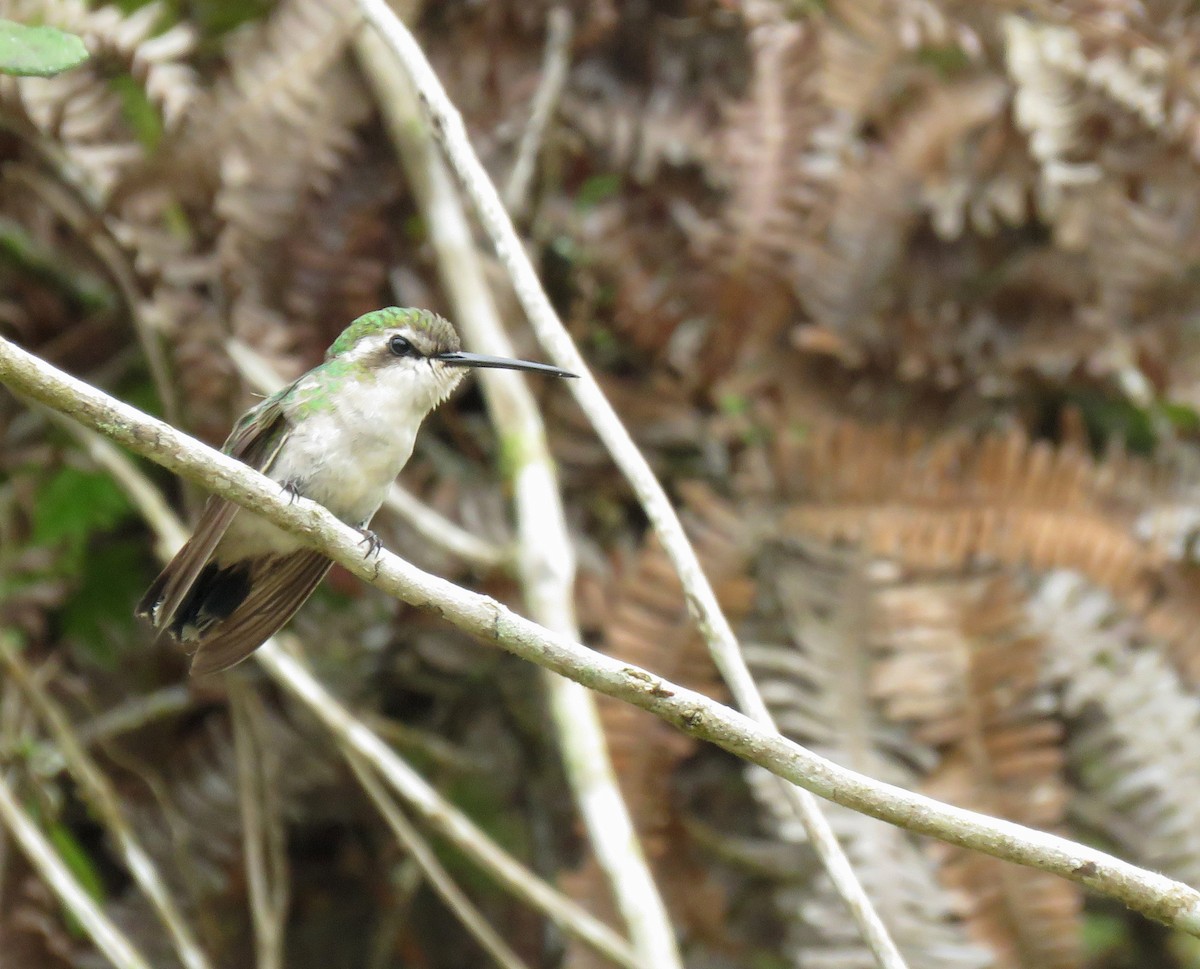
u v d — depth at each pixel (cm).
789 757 496
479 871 996
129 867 903
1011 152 966
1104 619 872
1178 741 838
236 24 1015
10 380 505
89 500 976
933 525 884
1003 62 969
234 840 927
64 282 1008
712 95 1017
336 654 971
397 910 984
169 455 520
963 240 996
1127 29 943
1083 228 945
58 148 926
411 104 953
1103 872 480
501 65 1011
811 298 934
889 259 938
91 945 879
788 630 888
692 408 993
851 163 932
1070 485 880
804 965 775
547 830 990
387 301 1009
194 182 902
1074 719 902
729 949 869
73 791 980
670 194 1003
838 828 805
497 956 816
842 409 965
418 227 997
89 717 970
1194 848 815
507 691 991
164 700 980
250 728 931
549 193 1014
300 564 709
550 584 809
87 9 906
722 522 895
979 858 790
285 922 991
